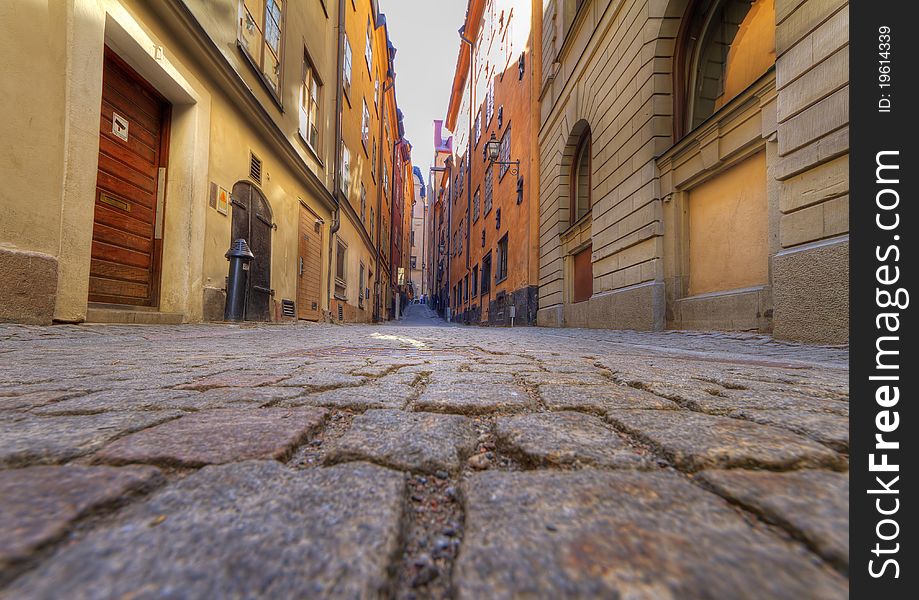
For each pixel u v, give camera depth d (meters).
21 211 3.60
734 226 5.74
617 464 0.84
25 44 3.63
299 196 9.72
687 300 6.42
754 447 0.91
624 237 8.07
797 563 0.51
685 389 1.64
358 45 15.96
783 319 4.25
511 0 17.38
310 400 1.41
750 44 6.14
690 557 0.52
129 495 0.65
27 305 3.61
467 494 0.70
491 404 1.36
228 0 6.35
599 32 9.26
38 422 1.08
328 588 0.45
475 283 24.36
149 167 5.56
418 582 0.49
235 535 0.55
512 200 16.62
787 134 4.25
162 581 0.45
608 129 8.85
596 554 0.52
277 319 8.52
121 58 4.93
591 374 2.15
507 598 0.44
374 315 21.14
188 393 1.50
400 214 37.25
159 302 5.62
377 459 0.86
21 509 0.59
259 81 7.33
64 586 0.44
